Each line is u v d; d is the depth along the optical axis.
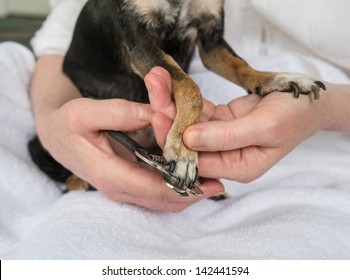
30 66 0.74
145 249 0.46
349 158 0.61
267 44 0.75
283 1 0.68
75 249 0.45
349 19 0.63
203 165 0.45
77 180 0.63
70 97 0.66
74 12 0.77
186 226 0.53
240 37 0.75
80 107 0.50
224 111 0.50
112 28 0.61
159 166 0.45
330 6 0.65
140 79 0.64
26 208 0.57
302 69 0.68
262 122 0.43
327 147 0.62
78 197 0.54
